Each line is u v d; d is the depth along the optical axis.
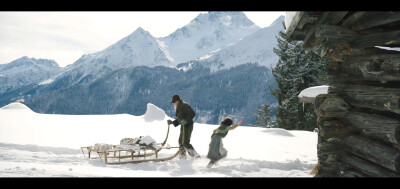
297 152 9.58
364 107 4.82
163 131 12.91
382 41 4.30
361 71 4.61
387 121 4.31
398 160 4.13
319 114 5.07
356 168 4.84
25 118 14.68
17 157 7.17
